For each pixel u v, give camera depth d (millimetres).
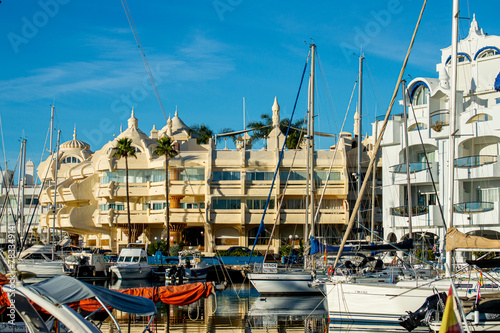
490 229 47062
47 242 79938
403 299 30359
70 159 101750
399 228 54188
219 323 33500
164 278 61156
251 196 75688
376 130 57250
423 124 54344
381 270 38688
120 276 59719
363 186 32938
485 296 27391
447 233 30297
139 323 33031
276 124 84312
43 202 92750
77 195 86562
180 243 75688
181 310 38438
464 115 50250
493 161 47688
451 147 31250
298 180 75562
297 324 33281
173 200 79500
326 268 41188
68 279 21703
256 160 76250
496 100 52500
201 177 79500
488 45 54406
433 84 54688
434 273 36531
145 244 74875
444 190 51281
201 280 58500
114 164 81438
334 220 74375
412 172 52594
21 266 56562
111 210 80188
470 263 27453
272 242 76750
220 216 75562
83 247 82562
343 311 31516
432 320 26625
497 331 25469
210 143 77875
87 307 24719
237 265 61188
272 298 43562
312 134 46719
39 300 19594
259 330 31562
